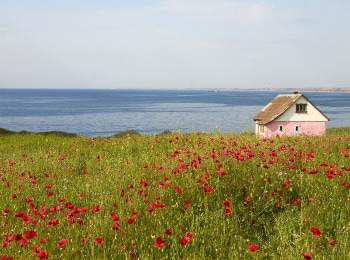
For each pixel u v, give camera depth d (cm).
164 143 1833
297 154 1138
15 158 1656
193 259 625
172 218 789
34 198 985
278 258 644
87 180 1155
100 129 9594
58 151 1819
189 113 14875
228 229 747
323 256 621
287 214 794
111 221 747
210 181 915
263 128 5081
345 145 1425
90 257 623
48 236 703
